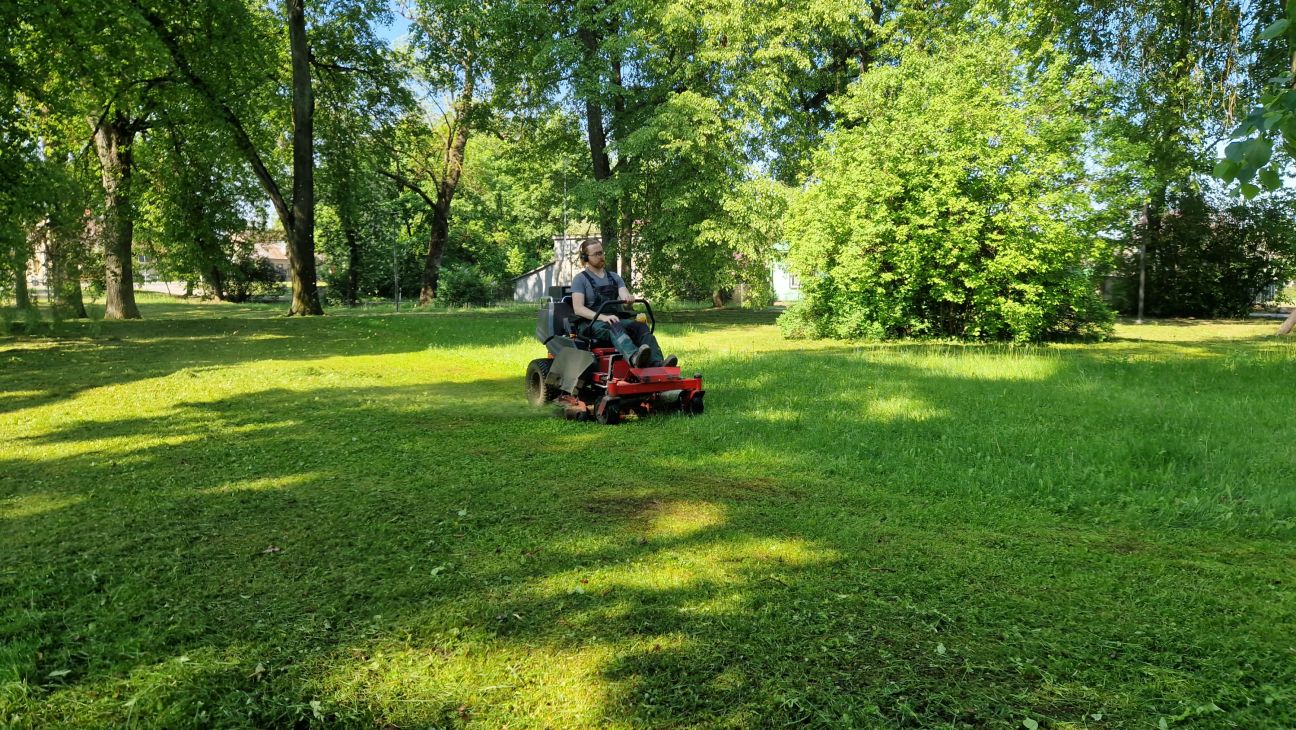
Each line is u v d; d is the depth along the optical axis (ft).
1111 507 14.35
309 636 9.45
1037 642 9.11
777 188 70.03
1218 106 55.26
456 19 74.08
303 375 34.83
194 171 76.02
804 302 54.65
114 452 19.71
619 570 11.48
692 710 7.77
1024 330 48.55
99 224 56.03
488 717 7.70
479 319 76.18
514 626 9.68
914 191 49.49
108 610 10.21
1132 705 7.79
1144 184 49.01
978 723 7.51
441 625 9.71
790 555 12.06
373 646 9.19
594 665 8.67
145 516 14.26
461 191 150.82
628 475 17.13
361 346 49.03
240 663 8.79
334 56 83.46
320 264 139.54
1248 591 10.57
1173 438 19.07
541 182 109.29
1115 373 31.71
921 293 52.21
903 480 16.28
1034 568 11.47
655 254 76.54
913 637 9.25
